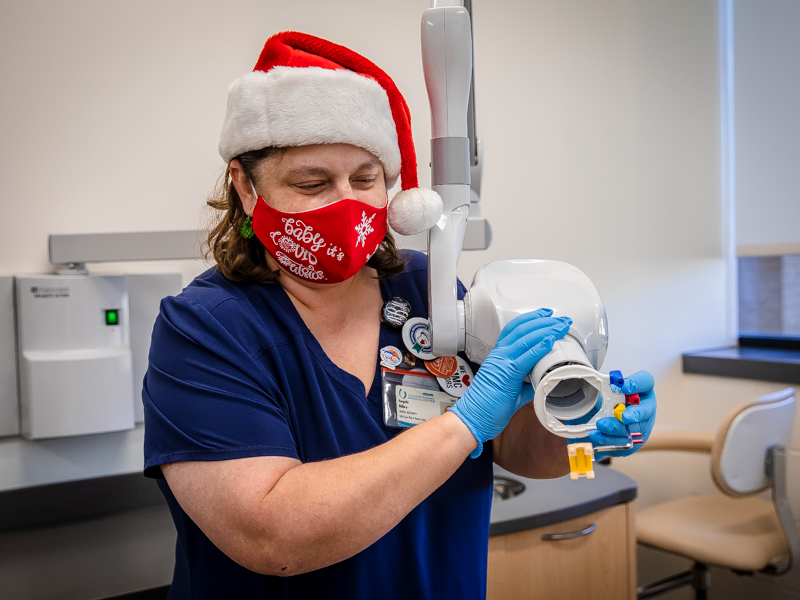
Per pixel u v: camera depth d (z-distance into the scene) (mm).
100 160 1520
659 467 2523
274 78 718
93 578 1205
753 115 2525
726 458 1835
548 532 1442
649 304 2410
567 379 710
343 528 622
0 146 1422
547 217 2135
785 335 2615
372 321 904
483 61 1992
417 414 853
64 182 1485
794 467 2273
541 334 682
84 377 1372
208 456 662
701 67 2525
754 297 2688
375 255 929
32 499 1459
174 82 1592
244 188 807
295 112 709
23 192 1447
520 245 2082
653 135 2391
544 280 777
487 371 687
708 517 2090
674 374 2514
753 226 2562
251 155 763
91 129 1508
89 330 1409
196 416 676
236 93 745
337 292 868
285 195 757
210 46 1630
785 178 2445
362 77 748
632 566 1589
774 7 2432
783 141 2443
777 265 2605
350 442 818
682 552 1945
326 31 1766
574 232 2195
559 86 2145
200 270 1638
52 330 1376
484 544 916
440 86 770
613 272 2299
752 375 2326
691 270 2535
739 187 2598
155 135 1575
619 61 2277
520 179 2074
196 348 713
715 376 2443
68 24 1477
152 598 1165
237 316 786
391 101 810
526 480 1669
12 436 1431
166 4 1574
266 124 726
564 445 868
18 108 1437
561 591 1471
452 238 783
